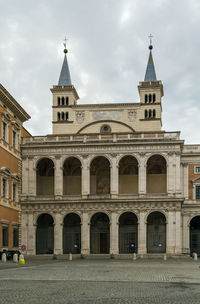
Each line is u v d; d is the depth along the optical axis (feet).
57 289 92.99
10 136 277.64
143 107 373.61
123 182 326.24
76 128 372.58
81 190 320.09
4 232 259.39
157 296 83.05
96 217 319.47
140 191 300.20
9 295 82.33
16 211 285.23
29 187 306.35
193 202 334.85
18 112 288.30
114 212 300.40
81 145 305.94
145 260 256.93
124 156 305.12
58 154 308.19
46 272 144.77
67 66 419.33
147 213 298.35
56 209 304.09
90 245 305.12
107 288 96.12
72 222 320.29
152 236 314.55
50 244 315.78
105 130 358.84
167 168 300.20
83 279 118.21
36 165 308.81
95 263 216.74
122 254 287.07
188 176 340.18
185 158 342.44
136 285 103.24
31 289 92.53
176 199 295.48
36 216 304.50
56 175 306.76
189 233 333.62
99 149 306.55
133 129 355.97
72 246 317.42
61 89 400.26
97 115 371.15
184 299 79.25
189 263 222.07
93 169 329.11
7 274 134.10
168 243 294.05
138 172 306.55
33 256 282.15
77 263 216.33
